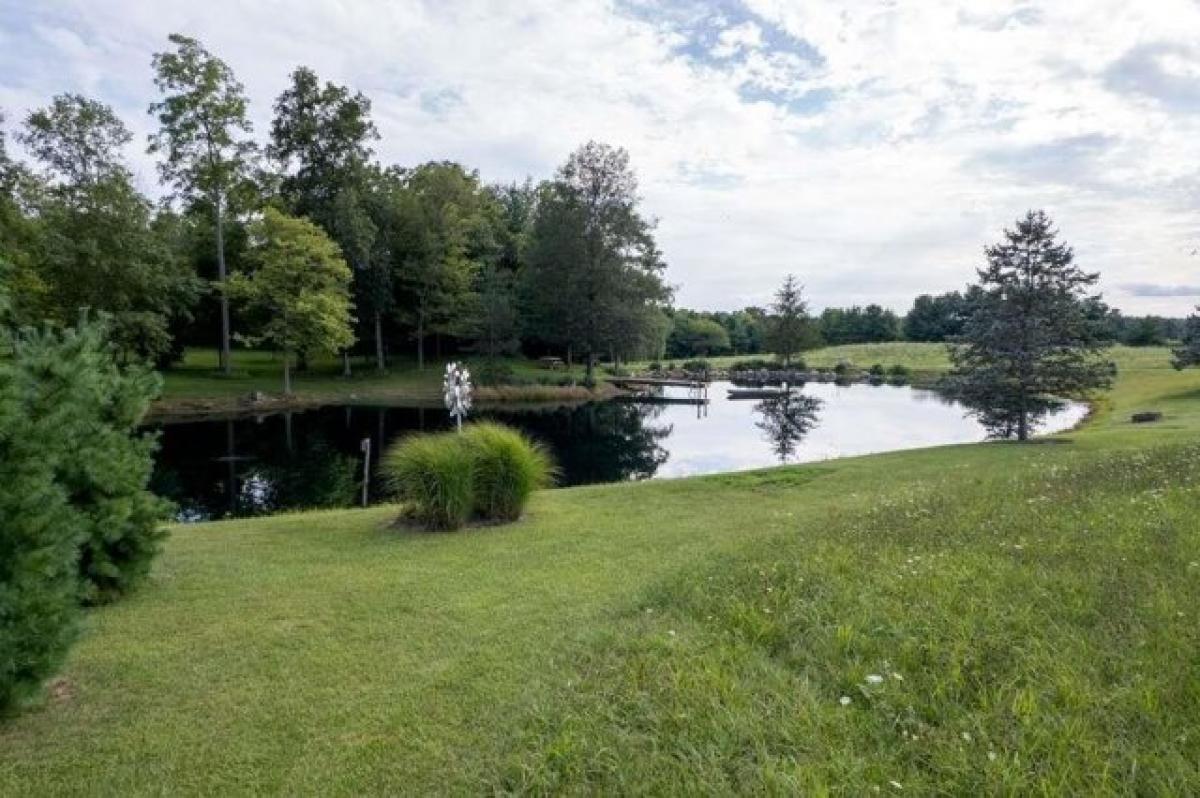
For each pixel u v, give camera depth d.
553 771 2.43
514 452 8.34
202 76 29.17
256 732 3.25
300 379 32.94
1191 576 3.55
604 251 35.53
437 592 5.41
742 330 71.44
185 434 21.64
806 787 2.12
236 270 32.91
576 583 5.57
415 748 3.06
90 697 3.65
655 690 2.87
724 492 9.97
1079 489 6.30
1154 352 43.03
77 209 24.84
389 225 36.00
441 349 41.69
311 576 5.95
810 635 3.32
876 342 70.56
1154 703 2.43
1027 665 2.77
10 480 3.27
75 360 4.02
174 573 6.07
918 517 5.74
